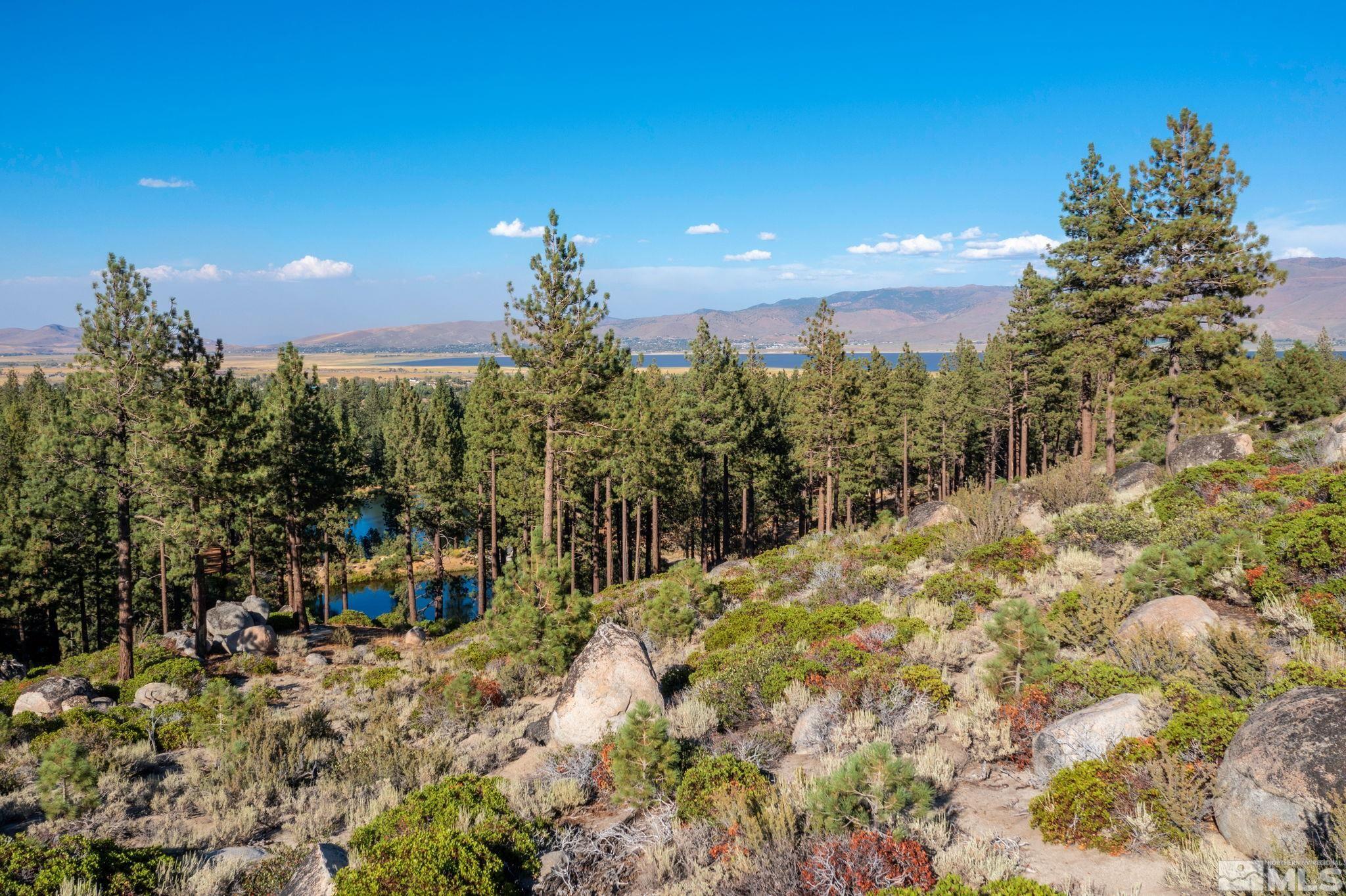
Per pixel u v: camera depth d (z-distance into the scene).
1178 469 25.81
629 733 9.30
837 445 42.31
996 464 70.31
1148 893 6.00
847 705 10.75
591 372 27.20
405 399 55.38
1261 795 5.95
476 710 14.74
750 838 7.10
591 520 47.41
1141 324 28.30
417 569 65.94
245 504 28.08
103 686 21.11
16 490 38.91
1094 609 11.77
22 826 10.45
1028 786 8.23
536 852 8.13
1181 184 27.77
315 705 17.39
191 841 9.50
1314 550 11.55
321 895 7.13
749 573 24.81
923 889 6.16
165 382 23.00
